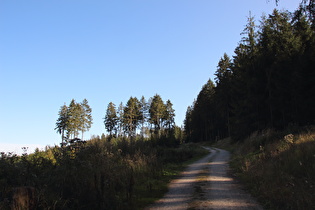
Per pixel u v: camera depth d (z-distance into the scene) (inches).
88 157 398.9
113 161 502.3
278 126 1248.8
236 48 1939.0
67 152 342.6
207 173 593.3
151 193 391.9
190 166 794.8
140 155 689.0
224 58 2404.0
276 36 1274.6
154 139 1445.6
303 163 388.5
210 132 3117.6
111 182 358.6
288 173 392.8
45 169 304.5
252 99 1343.5
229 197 339.6
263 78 1312.7
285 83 1170.6
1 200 235.8
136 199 340.5
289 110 1192.2
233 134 1781.5
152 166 616.7
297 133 722.2
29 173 280.2
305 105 1120.8
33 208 224.7
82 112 2901.1
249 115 1429.6
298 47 1158.3
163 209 299.3
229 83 2155.5
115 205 297.7
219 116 2738.7
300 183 324.8
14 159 298.8
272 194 312.7
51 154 352.5
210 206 296.2
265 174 421.1
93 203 278.4
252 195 346.6
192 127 3528.5
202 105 3073.3
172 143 1584.6
